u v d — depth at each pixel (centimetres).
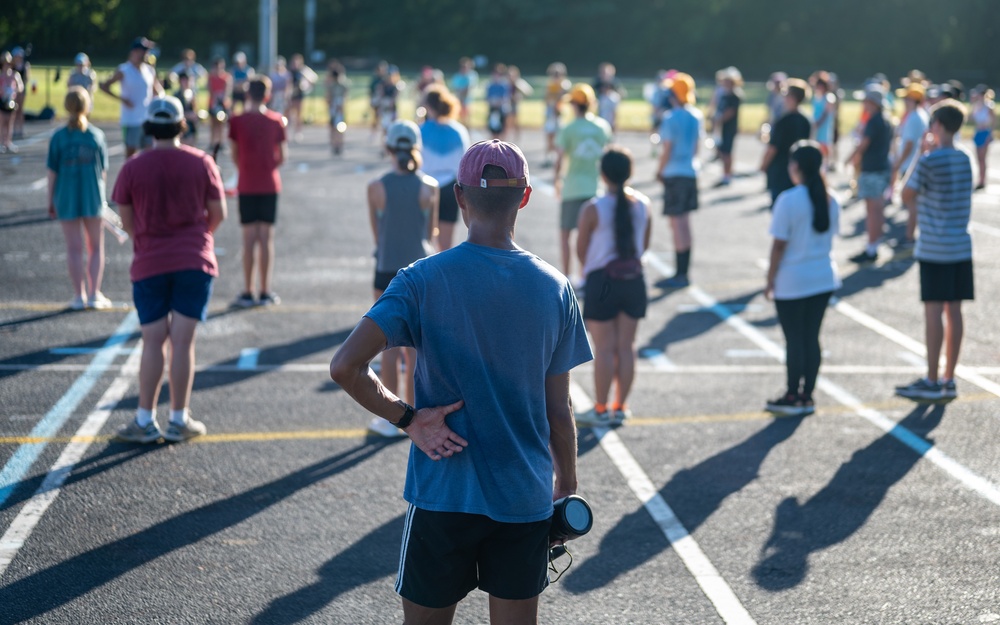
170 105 963
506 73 4312
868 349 1423
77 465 954
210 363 1290
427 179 1071
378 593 736
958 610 722
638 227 1088
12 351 1301
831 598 738
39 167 2919
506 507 487
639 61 11856
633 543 824
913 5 10912
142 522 840
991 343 1467
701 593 744
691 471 981
